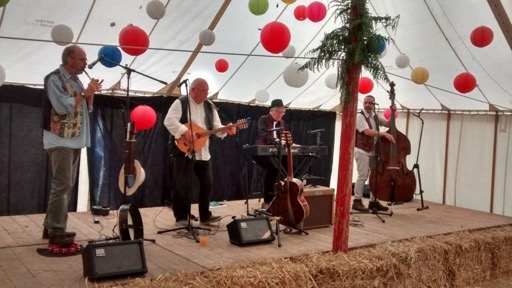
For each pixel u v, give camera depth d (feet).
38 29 12.83
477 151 20.15
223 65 15.24
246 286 9.00
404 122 22.98
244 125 12.98
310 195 13.66
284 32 11.16
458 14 14.05
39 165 16.44
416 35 15.90
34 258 9.61
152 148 18.83
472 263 13.78
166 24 14.15
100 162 17.75
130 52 11.04
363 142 16.66
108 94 17.94
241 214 15.28
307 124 23.39
